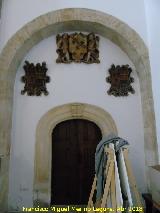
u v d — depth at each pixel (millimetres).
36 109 7953
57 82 8117
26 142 7762
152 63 7211
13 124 7797
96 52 8258
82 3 7738
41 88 8023
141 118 7902
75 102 8016
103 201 5355
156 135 6820
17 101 7934
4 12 7703
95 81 8133
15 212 7309
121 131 7844
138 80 8133
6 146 7203
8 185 7414
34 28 7605
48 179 7641
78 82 8133
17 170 7598
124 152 5824
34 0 7770
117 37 7863
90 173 7965
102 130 7941
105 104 8008
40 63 8180
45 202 7492
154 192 6305
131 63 8266
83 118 8117
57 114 7992
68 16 7648
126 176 5566
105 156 6035
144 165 7625
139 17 7625
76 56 8195
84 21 7691
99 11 7688
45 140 7828
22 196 7484
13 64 7613
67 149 8109
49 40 8352
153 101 7035
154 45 7223
